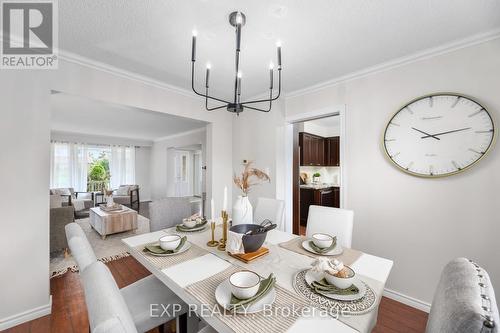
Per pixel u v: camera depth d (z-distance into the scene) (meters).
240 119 3.36
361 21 1.51
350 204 2.30
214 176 3.24
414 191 1.93
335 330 0.72
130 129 5.80
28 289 1.73
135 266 2.70
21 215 1.70
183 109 2.86
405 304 1.95
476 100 1.64
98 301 0.60
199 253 1.35
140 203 7.40
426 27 1.58
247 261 1.22
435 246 1.83
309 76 2.39
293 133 3.12
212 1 1.33
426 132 1.85
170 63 2.13
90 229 4.24
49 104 1.84
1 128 1.63
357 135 2.27
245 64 2.13
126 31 1.64
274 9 1.40
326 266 0.98
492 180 1.60
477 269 0.77
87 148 6.63
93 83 2.11
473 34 1.65
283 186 2.97
